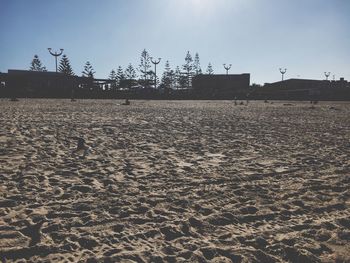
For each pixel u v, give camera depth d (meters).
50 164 7.92
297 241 4.35
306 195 6.19
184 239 4.33
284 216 5.20
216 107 34.50
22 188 6.16
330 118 22.41
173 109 29.23
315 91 76.75
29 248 4.01
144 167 7.92
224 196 6.05
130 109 27.77
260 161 8.88
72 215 5.01
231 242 4.29
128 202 5.59
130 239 4.31
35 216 4.92
